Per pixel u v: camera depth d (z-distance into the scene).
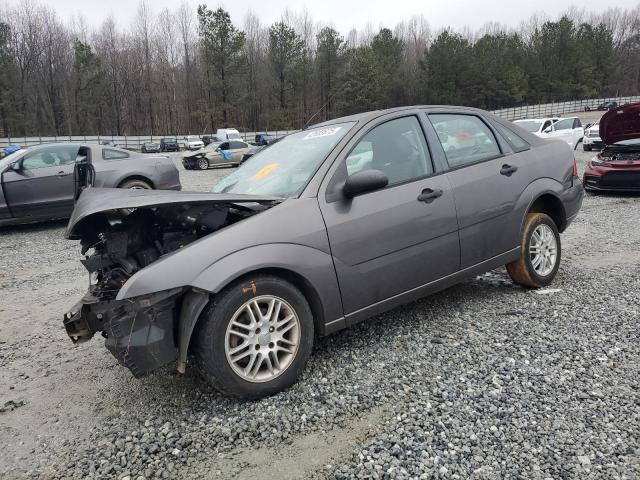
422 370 3.01
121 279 2.95
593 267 5.06
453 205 3.50
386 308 3.25
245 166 3.94
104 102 62.78
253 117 64.62
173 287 2.48
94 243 3.34
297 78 61.22
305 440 2.41
